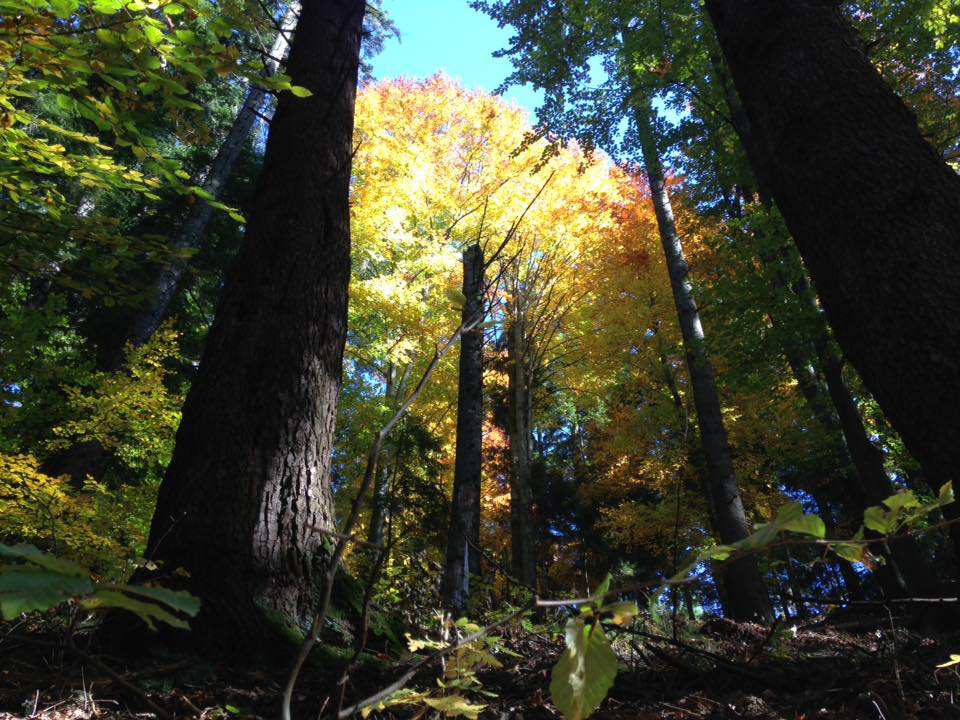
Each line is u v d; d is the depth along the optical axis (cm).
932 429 234
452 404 1255
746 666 230
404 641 287
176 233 1044
